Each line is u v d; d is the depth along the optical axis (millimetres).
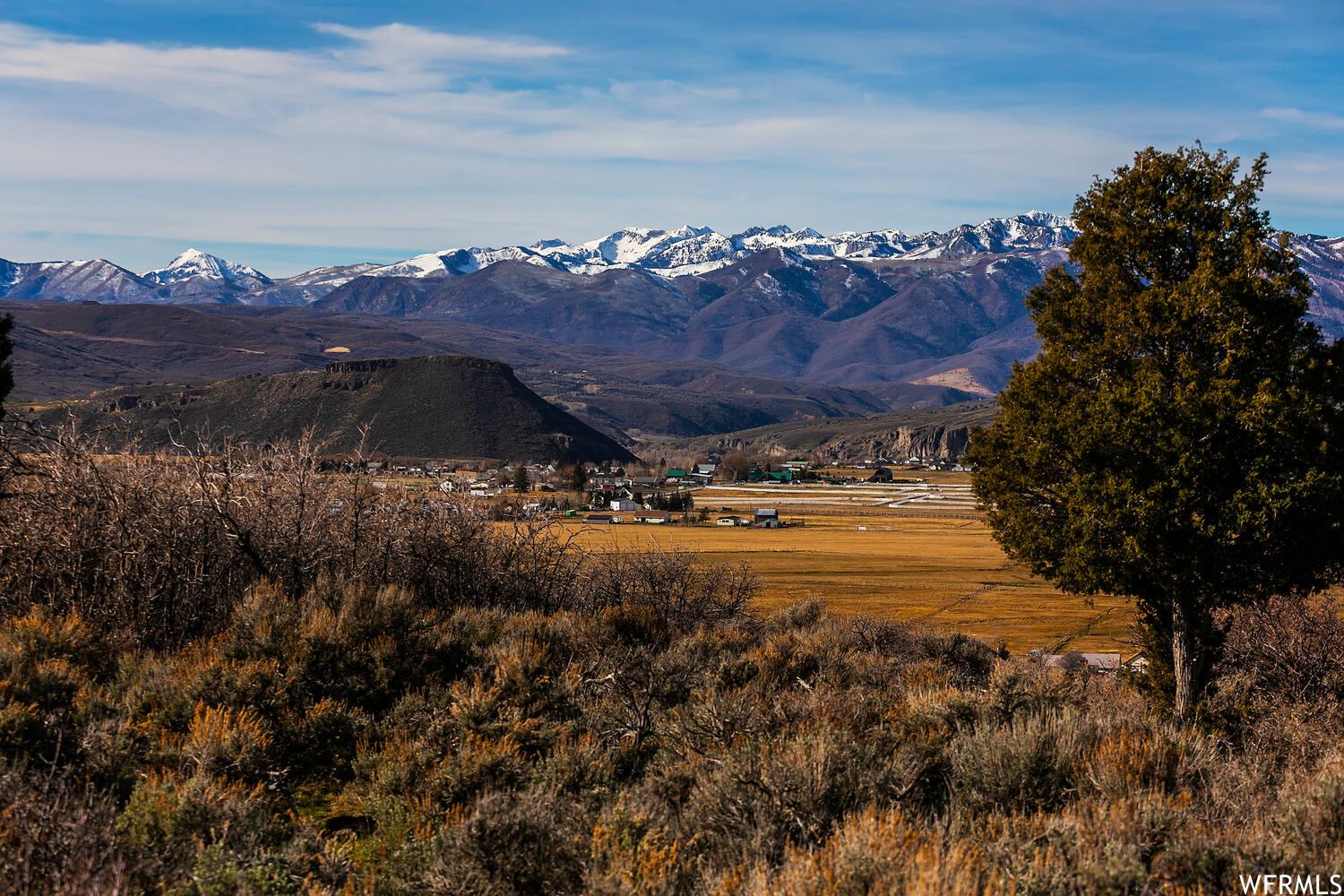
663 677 11719
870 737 8648
